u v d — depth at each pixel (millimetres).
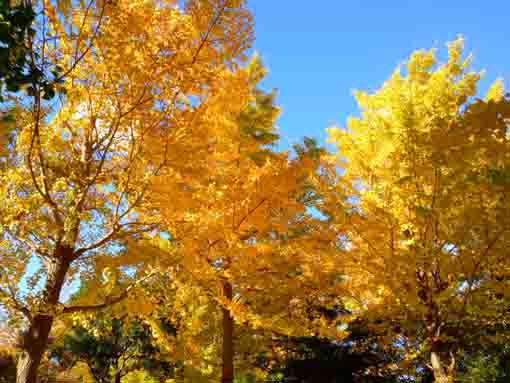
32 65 2805
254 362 11523
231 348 7664
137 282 4828
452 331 7559
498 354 8859
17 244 4496
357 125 6684
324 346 10484
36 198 4352
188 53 4113
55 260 4656
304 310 9359
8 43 2602
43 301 4223
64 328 6035
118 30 3709
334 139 6648
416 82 6254
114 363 13062
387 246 5707
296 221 6320
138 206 4730
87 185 4348
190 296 5707
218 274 5426
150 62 3910
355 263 6004
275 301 7438
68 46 3994
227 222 4828
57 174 4809
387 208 5762
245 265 5715
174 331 10914
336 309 10328
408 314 6355
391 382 9648
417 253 5391
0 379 12109
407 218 5824
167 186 4320
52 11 3750
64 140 4859
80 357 13344
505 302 6301
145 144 4219
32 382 4195
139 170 4477
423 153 5141
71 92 4109
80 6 3875
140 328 12758
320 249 6188
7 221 4148
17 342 13039
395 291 5652
